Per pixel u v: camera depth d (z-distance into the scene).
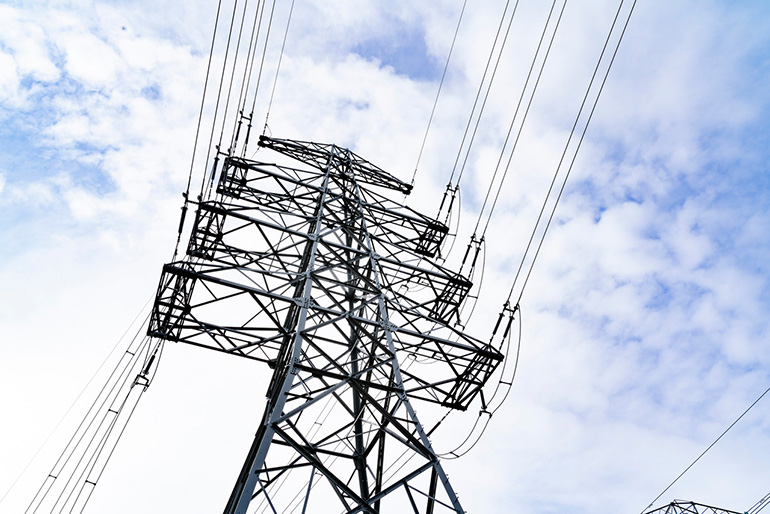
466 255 18.06
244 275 14.54
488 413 14.39
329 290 14.99
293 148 22.91
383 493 10.16
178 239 14.98
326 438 12.23
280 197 18.50
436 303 17.91
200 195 15.51
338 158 23.06
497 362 14.55
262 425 11.27
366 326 15.48
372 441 12.52
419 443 11.14
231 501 10.77
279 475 10.12
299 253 17.84
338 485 9.86
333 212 18.33
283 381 11.33
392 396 13.05
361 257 17.30
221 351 14.46
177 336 14.34
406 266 16.81
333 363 11.98
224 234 16.06
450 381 14.28
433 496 10.52
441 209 21.48
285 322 15.76
